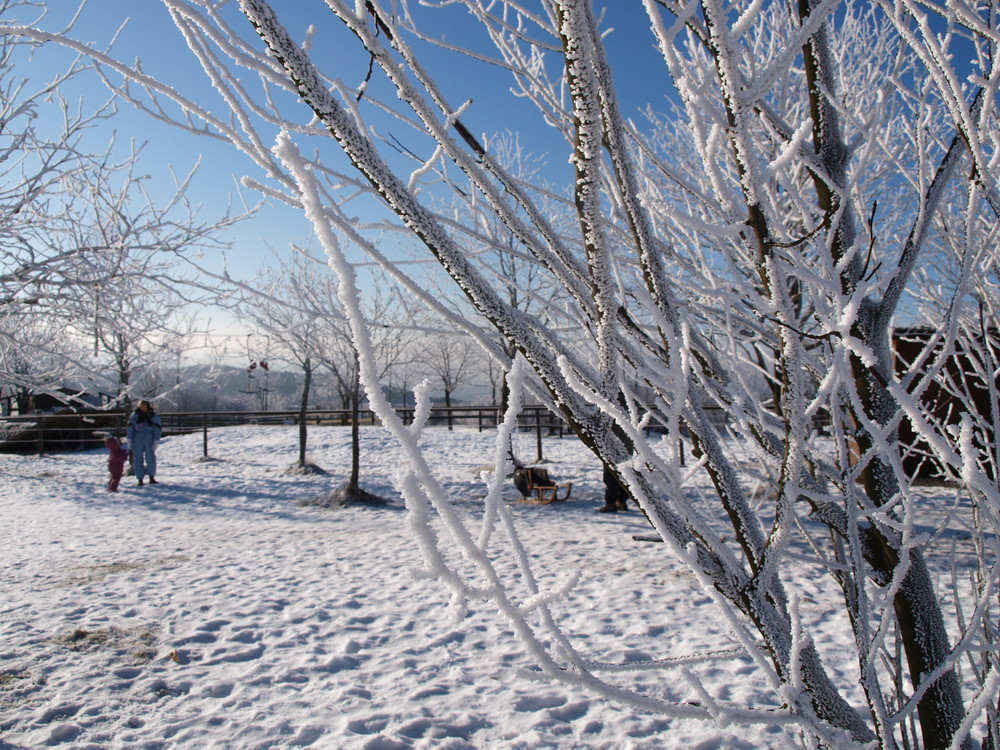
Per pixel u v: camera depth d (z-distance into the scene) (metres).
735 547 5.36
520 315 1.23
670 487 1.29
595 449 1.34
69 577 6.83
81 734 3.62
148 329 9.64
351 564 7.36
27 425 20.39
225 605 5.83
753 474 1.89
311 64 1.02
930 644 1.88
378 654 4.80
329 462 18.86
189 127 1.39
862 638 1.43
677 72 1.26
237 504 12.45
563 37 1.01
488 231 1.87
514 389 0.88
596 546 8.11
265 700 4.08
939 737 1.88
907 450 1.92
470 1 1.77
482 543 0.84
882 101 1.70
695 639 5.00
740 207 1.58
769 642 1.41
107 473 16.70
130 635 5.09
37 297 8.89
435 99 1.39
